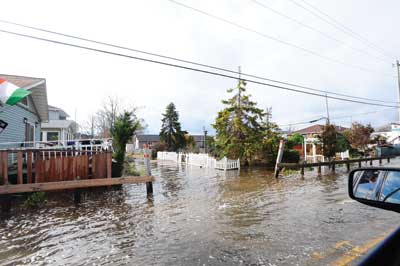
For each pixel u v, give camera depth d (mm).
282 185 11367
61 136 23656
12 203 8039
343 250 4152
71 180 8406
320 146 21547
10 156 11648
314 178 13625
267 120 24656
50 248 4574
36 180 7980
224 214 6617
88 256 4215
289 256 3986
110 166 9250
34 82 13203
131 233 5273
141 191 10141
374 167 2514
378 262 847
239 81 19609
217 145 20750
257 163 20266
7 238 5086
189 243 4660
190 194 9414
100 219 6324
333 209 6977
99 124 42406
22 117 13398
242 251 4238
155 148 40844
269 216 6363
